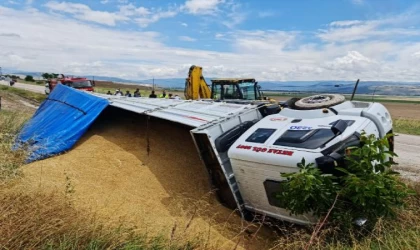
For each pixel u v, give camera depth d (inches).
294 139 177.2
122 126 326.6
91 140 287.0
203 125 217.5
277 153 173.0
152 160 257.6
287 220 179.9
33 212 127.1
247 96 459.8
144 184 224.1
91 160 247.6
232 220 198.8
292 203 151.9
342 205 149.8
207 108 275.3
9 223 118.9
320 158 159.2
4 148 242.8
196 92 532.7
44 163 231.6
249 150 185.5
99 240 121.7
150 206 196.2
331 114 198.1
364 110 195.8
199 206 205.5
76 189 191.6
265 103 265.7
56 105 354.9
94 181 214.5
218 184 222.2
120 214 168.1
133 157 258.8
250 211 201.2
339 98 210.1
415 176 307.0
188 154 273.4
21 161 225.1
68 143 270.7
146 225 154.9
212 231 176.9
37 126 321.4
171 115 255.6
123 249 123.0
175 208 200.5
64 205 145.8
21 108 756.6
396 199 151.1
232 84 449.7
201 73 536.1
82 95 339.0
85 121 291.3
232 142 213.5
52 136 280.5
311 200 150.2
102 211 167.3
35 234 117.3
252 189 191.6
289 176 153.9
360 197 140.4
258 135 195.2
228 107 268.1
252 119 242.1
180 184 232.7
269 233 189.5
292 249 151.0
